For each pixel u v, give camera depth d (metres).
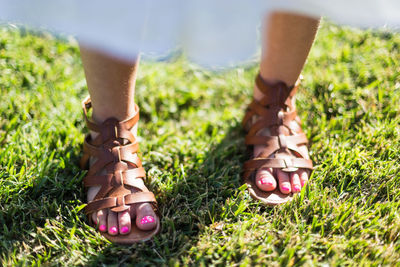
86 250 1.21
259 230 1.24
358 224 1.23
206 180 1.31
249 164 1.29
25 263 1.19
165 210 1.27
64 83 1.44
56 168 1.30
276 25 1.23
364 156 1.33
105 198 1.23
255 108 1.32
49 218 1.24
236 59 1.13
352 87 1.45
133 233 1.22
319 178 1.30
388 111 1.40
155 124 1.41
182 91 1.47
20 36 1.51
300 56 1.26
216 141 1.38
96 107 1.23
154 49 1.14
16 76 1.44
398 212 1.25
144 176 1.26
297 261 1.20
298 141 1.30
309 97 1.44
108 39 1.11
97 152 1.25
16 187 1.26
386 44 1.54
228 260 1.20
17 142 1.33
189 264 1.20
